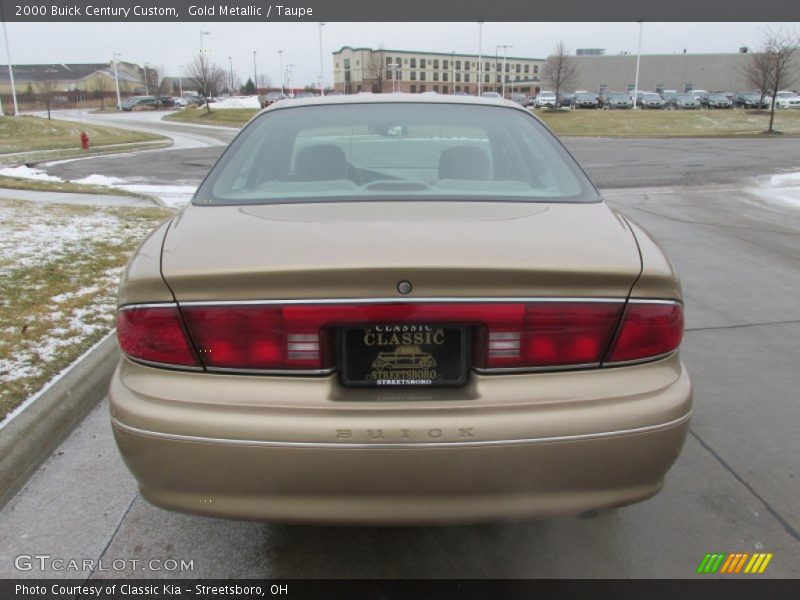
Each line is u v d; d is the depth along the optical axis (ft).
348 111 9.58
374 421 5.68
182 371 5.93
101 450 9.87
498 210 7.21
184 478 5.89
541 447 5.73
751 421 10.80
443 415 5.72
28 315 14.39
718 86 238.68
